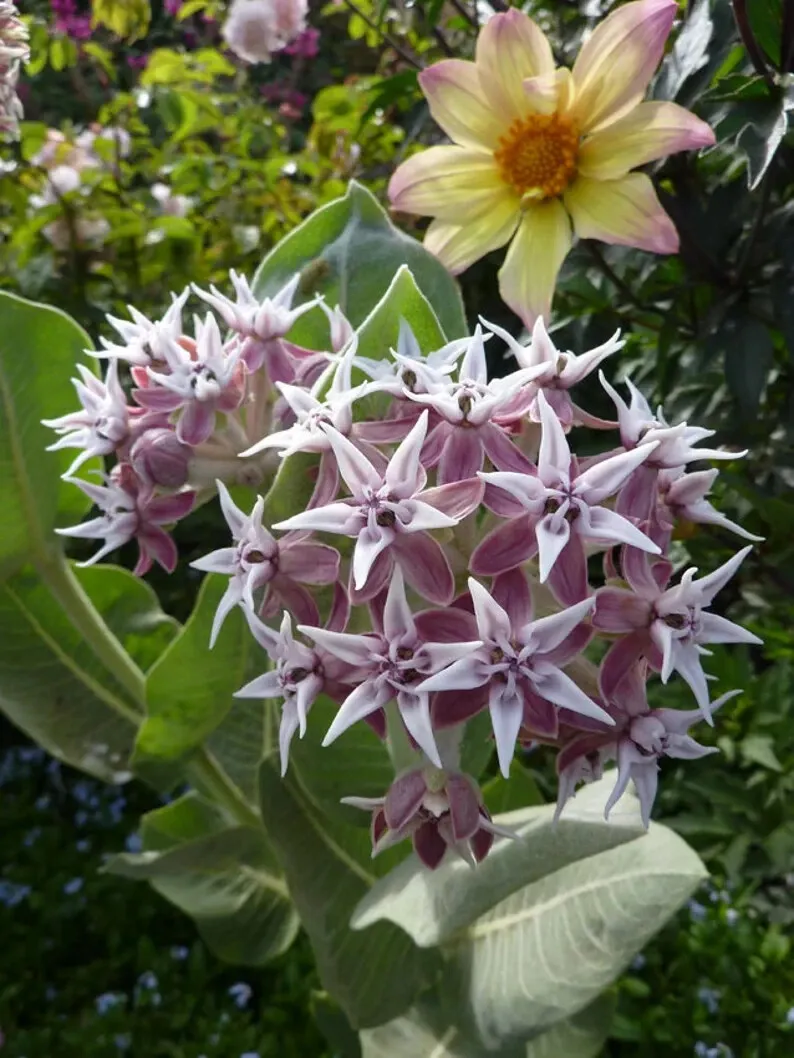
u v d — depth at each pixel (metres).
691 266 0.22
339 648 0.12
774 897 0.31
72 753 0.24
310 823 0.22
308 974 0.30
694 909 0.30
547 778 0.33
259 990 0.31
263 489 0.16
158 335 0.16
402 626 0.12
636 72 0.19
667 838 0.19
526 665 0.12
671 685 0.31
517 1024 0.18
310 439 0.13
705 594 0.12
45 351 0.19
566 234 0.20
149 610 0.25
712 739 0.32
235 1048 0.28
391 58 0.43
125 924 0.33
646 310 0.23
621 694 0.13
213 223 0.42
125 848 0.35
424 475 0.12
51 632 0.23
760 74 0.18
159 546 0.16
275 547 0.13
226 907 0.26
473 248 0.21
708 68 0.20
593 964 0.18
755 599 0.27
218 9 0.51
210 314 0.16
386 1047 0.23
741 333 0.21
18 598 0.23
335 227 0.19
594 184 0.20
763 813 0.30
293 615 0.13
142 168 0.44
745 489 0.22
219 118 0.44
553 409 0.13
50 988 0.31
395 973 0.21
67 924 0.33
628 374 0.25
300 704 0.13
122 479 0.16
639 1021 0.27
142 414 0.16
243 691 0.13
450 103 0.21
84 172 0.39
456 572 0.13
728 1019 0.28
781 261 0.21
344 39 0.67
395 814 0.13
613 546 0.13
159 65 0.44
